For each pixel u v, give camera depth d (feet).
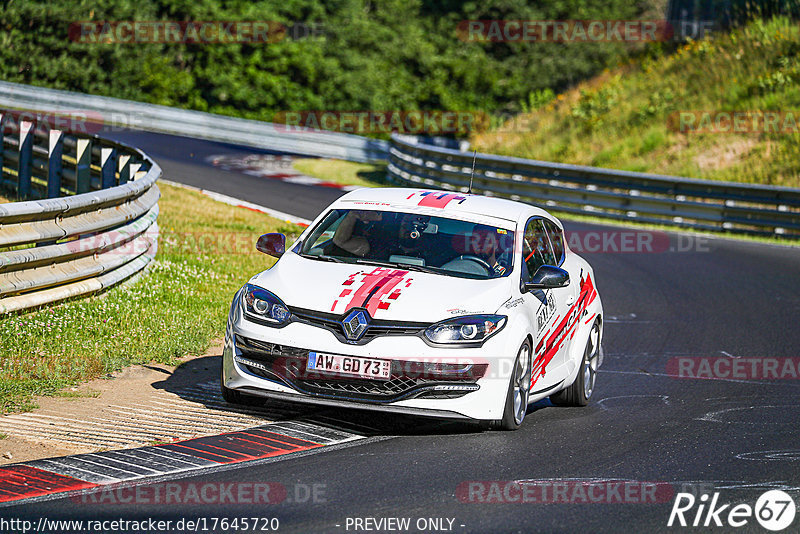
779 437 88.53
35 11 539.70
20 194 199.52
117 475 66.59
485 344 80.43
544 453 78.48
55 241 117.50
